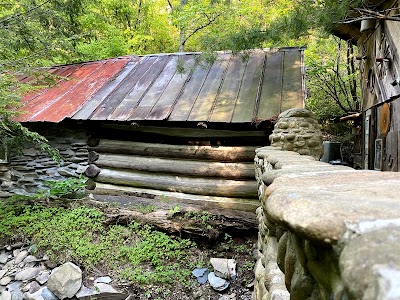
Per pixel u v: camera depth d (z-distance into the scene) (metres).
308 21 3.34
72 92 6.57
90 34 7.15
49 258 4.43
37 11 5.53
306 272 0.81
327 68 10.71
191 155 5.41
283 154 2.42
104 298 3.86
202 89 5.69
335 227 0.54
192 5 9.23
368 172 1.11
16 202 5.67
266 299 1.86
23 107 6.26
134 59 7.53
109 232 4.76
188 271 4.20
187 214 4.85
